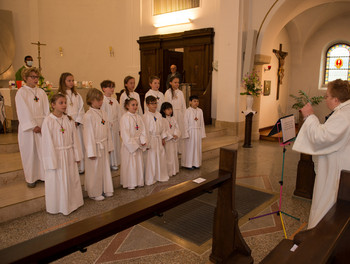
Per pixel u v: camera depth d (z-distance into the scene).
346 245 1.67
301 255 1.27
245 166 5.80
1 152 5.06
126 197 4.14
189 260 2.64
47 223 3.33
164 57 9.63
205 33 8.38
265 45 7.93
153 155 4.68
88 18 10.31
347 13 10.28
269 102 10.38
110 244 2.91
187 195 1.97
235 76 7.70
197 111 5.50
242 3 7.47
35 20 9.57
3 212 3.33
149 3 9.78
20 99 3.79
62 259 2.65
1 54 8.95
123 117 4.30
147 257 2.69
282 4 7.31
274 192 4.40
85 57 10.48
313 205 2.47
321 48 11.00
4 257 1.14
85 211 3.66
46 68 9.99
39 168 4.04
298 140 2.49
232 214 2.36
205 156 6.31
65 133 3.49
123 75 10.80
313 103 10.94
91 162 3.92
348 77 10.77
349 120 2.21
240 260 2.25
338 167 2.30
